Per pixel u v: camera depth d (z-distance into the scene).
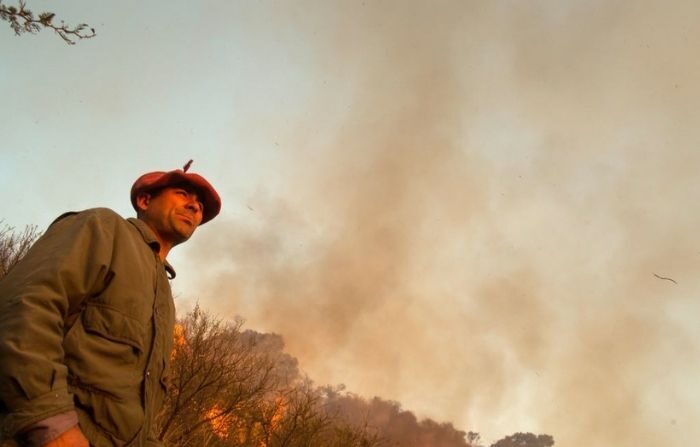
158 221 2.19
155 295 1.96
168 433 13.28
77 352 1.62
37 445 1.39
